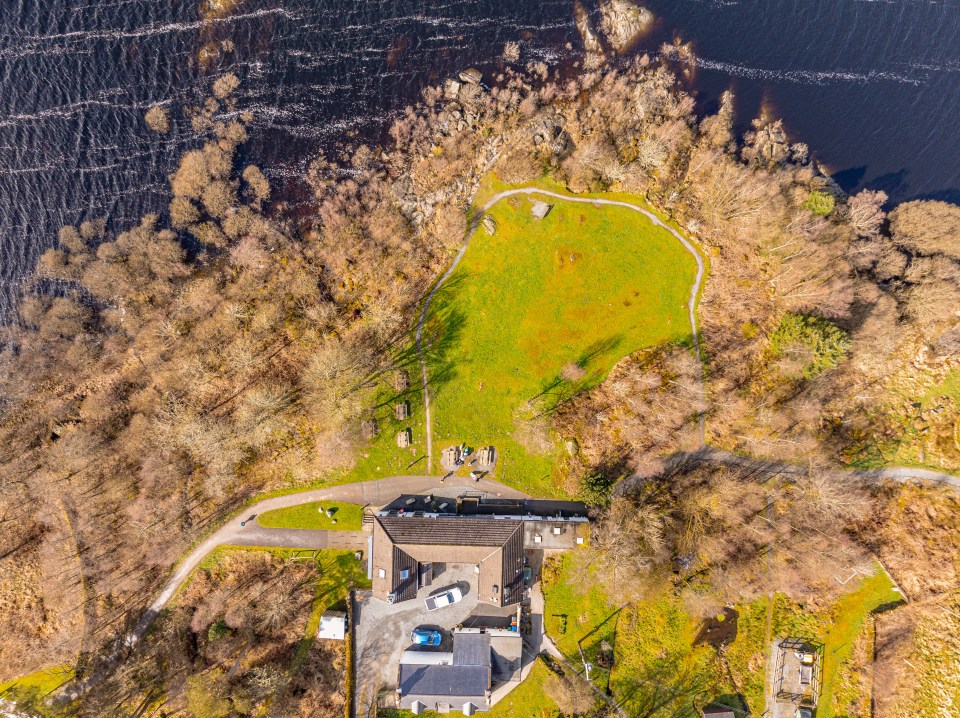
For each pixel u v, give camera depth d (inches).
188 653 2169.0
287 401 2325.3
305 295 2362.2
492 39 2397.9
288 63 2407.7
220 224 2383.1
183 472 2298.2
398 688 2069.4
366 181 2388.0
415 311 2333.9
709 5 2378.2
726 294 2305.6
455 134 2363.4
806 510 2188.7
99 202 2385.6
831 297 2095.2
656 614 2150.6
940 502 2172.7
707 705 2074.3
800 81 2386.8
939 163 2330.2
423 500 2247.8
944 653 2057.1
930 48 2379.4
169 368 2362.2
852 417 2247.8
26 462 2330.2
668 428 2252.7
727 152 2333.9
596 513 2140.7
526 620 2134.6
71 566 2252.7
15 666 2180.1
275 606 2154.3
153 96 2400.3
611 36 2383.1
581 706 2038.6
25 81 2377.0
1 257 2364.7
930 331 2235.5
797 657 2097.7
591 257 2325.3
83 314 2378.2
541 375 2299.5
